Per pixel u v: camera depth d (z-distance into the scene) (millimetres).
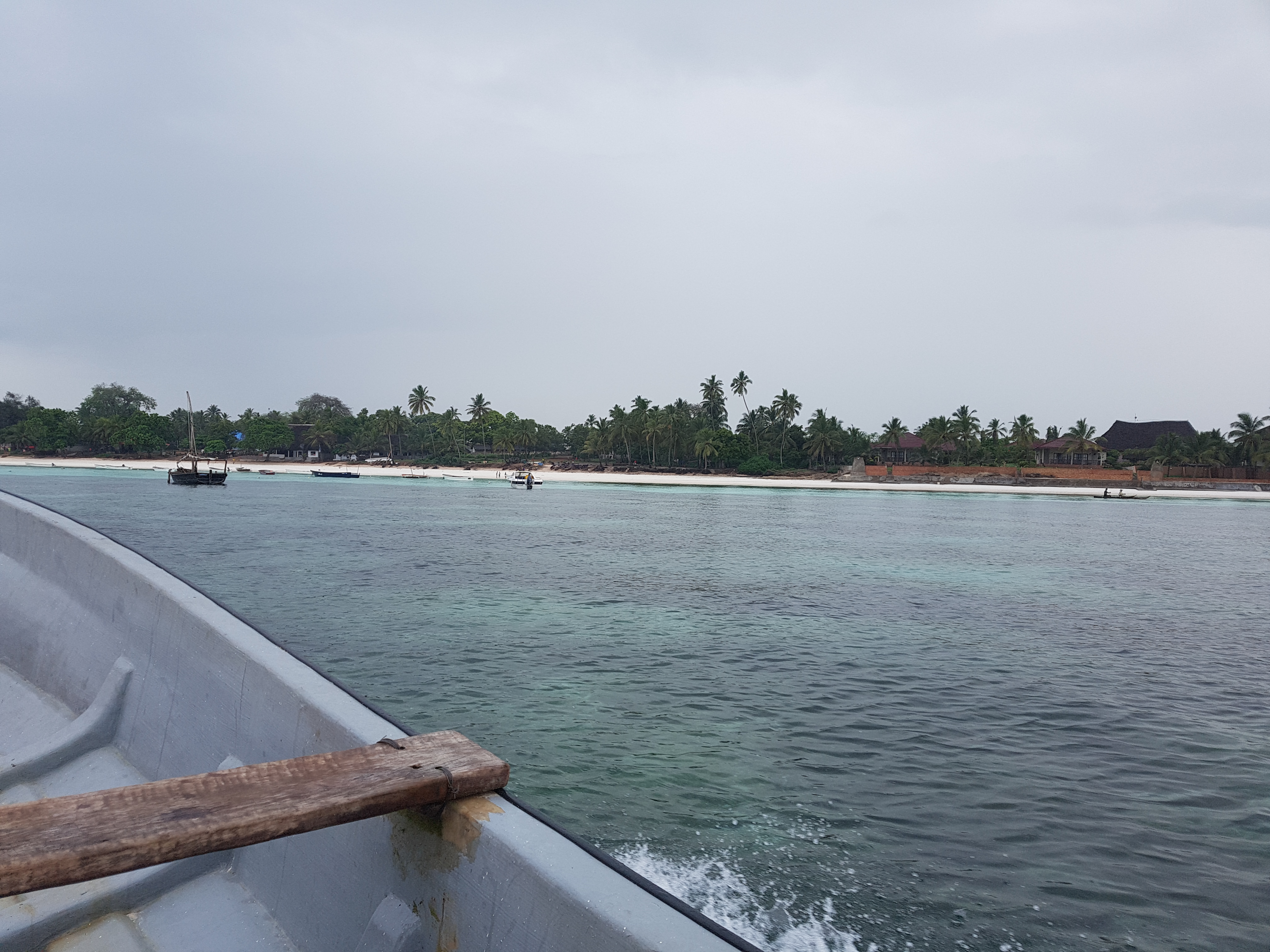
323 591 22234
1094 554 37969
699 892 6559
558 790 8586
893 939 6008
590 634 16875
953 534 47906
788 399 145875
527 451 176375
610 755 9656
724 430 147125
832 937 5988
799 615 19562
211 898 2455
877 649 15945
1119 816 8305
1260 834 7965
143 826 1485
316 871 2270
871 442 146625
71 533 3930
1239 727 11359
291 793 1674
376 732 2105
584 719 11047
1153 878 7078
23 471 121188
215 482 90375
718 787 8773
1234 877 7113
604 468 154625
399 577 25062
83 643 3605
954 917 6348
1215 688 13445
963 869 7133
